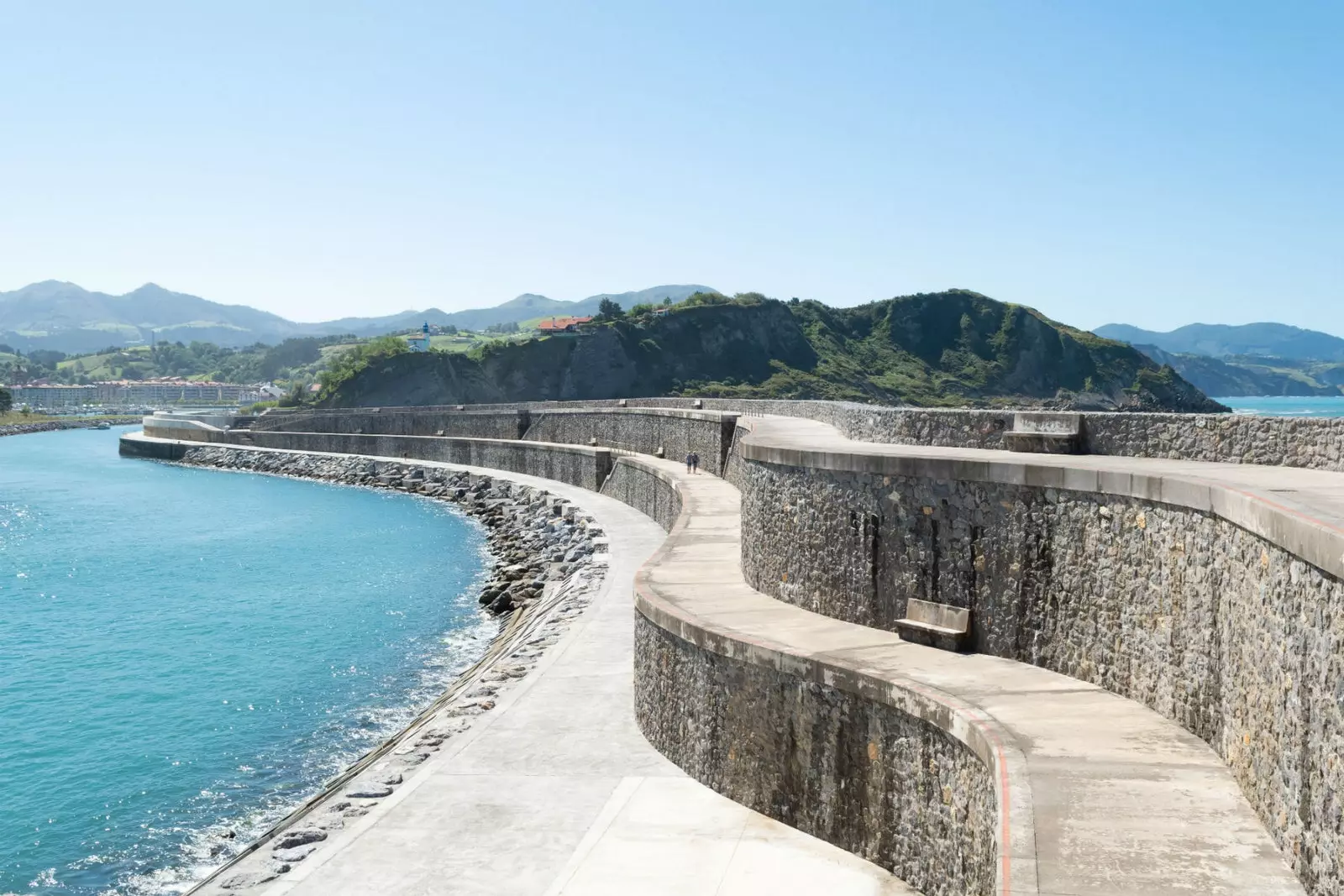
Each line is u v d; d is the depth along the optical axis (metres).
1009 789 9.96
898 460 16.67
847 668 13.72
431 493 75.56
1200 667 11.41
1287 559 9.17
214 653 33.81
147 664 32.66
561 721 19.39
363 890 13.23
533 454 73.69
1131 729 11.69
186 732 26.47
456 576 45.66
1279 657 9.22
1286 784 8.82
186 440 121.31
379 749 21.38
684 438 52.97
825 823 14.01
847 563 17.81
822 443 24.47
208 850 20.14
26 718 27.69
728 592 20.67
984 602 15.31
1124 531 13.08
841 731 13.80
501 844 14.33
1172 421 17.61
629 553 38.59
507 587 40.16
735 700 15.65
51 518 66.69
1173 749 11.05
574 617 28.53
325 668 31.81
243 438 113.94
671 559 24.52
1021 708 12.42
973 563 15.49
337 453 101.50
